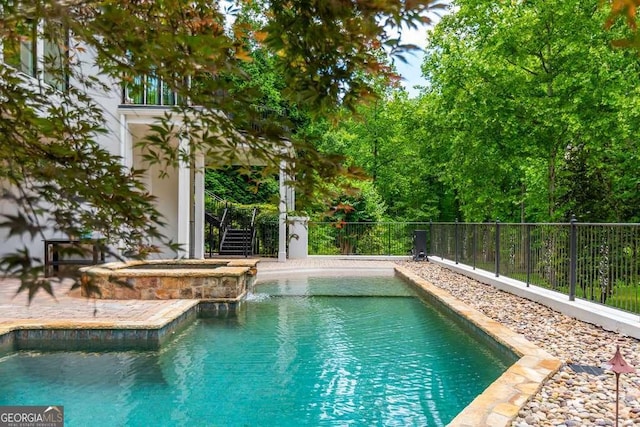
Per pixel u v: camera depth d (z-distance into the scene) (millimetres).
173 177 12789
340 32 1204
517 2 12570
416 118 18922
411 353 4613
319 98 1349
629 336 4500
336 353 4598
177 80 1248
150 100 9547
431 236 15125
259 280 10742
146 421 2998
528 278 7230
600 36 11188
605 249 5281
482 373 3998
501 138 12836
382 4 1091
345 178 1434
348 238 16719
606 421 2594
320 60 1287
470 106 12883
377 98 1390
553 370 3432
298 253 15547
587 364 3670
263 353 4594
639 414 2701
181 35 1099
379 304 7516
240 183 20500
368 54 1297
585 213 10836
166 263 8492
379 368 4137
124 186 1344
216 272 6656
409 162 24219
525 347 4090
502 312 5805
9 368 4020
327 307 7215
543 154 12352
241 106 1266
